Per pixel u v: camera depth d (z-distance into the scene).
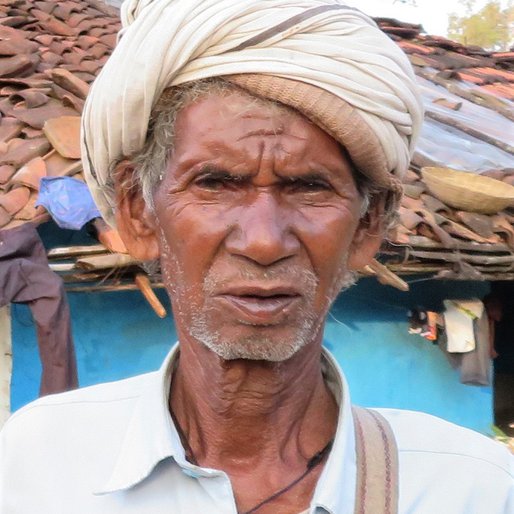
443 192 4.10
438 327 4.63
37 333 3.30
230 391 1.29
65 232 3.89
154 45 1.24
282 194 1.24
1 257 3.31
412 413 1.49
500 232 4.06
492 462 1.40
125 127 1.29
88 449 1.42
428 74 7.14
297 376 1.32
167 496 1.32
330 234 1.24
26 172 3.77
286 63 1.19
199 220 1.22
